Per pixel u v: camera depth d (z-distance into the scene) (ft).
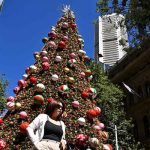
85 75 37.09
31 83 32.14
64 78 33.19
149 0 46.91
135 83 102.83
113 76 111.34
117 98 82.99
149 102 94.22
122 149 72.84
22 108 29.09
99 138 28.84
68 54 37.91
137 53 101.35
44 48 39.45
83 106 31.04
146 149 89.35
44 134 14.19
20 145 25.61
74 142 27.02
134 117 99.30
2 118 31.32
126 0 49.78
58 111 15.01
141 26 48.65
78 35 44.78
